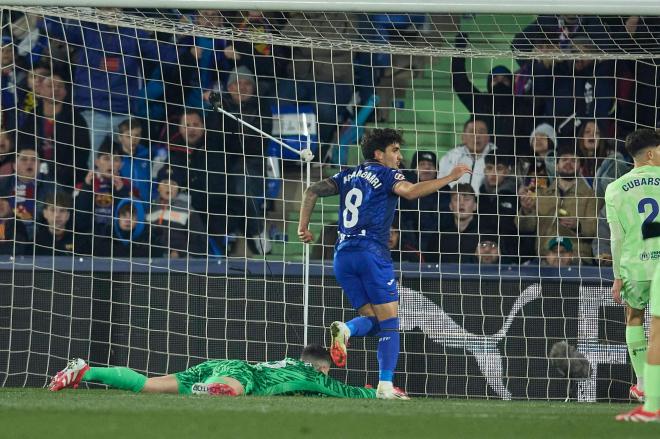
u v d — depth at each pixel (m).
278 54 39.88
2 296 29.52
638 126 38.91
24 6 29.77
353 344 29.66
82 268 29.66
